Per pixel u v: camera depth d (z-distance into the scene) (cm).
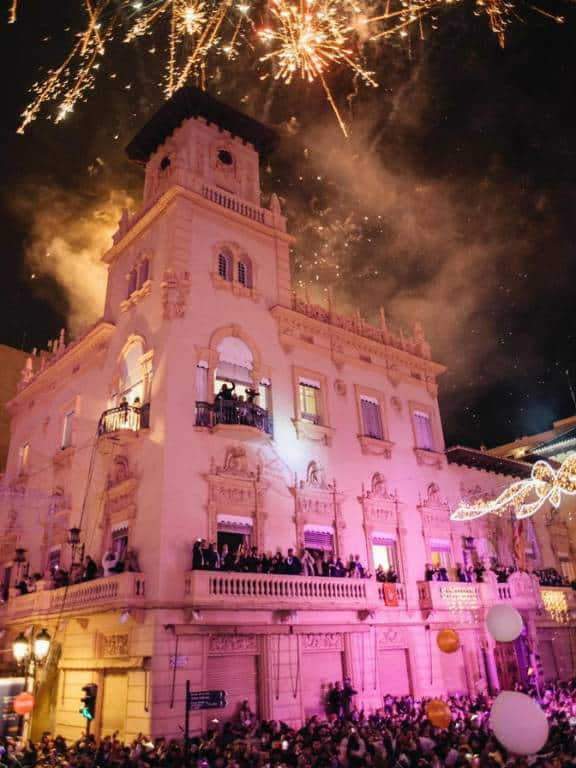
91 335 2694
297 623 2088
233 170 2822
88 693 1650
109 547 2192
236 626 1942
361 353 2906
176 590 1888
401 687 2375
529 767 1154
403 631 2466
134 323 2469
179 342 2223
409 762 1321
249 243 2641
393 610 2464
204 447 2139
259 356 2455
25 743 1695
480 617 2711
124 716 1842
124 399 2431
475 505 3081
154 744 1565
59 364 3014
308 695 2067
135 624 1881
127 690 1853
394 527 2680
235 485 2170
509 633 1339
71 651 2166
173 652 1811
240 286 2500
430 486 2927
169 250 2395
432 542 2820
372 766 1288
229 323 2406
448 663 2564
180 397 2144
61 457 2728
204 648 1873
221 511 2106
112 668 1955
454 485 3072
